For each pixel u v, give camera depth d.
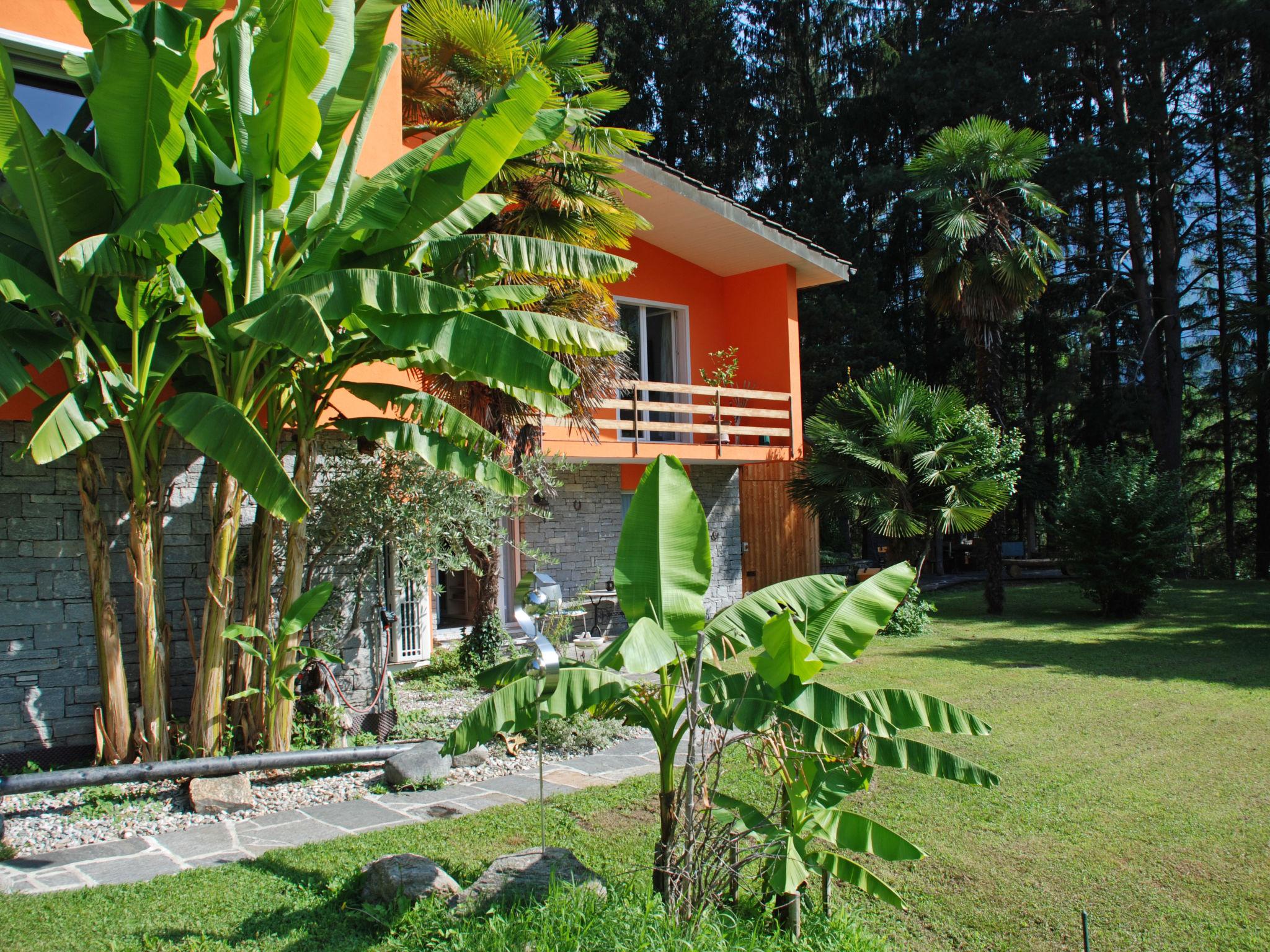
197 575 8.26
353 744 8.11
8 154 5.80
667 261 17.58
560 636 10.14
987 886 5.20
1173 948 4.50
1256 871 5.36
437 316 6.42
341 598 8.77
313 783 7.06
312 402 7.62
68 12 7.84
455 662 11.97
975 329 17.78
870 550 29.20
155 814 6.27
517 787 7.05
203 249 6.77
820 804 4.62
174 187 5.63
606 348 7.36
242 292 6.79
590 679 4.63
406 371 9.77
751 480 17.88
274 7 6.04
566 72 10.28
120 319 6.70
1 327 6.02
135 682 7.86
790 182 31.84
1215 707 9.59
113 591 7.77
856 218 30.45
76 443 5.89
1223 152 30.00
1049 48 27.33
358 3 7.99
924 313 31.36
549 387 6.20
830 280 18.62
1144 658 12.57
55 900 4.78
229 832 5.97
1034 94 27.31
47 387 7.45
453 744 4.39
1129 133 26.55
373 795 6.86
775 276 17.88
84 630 7.68
